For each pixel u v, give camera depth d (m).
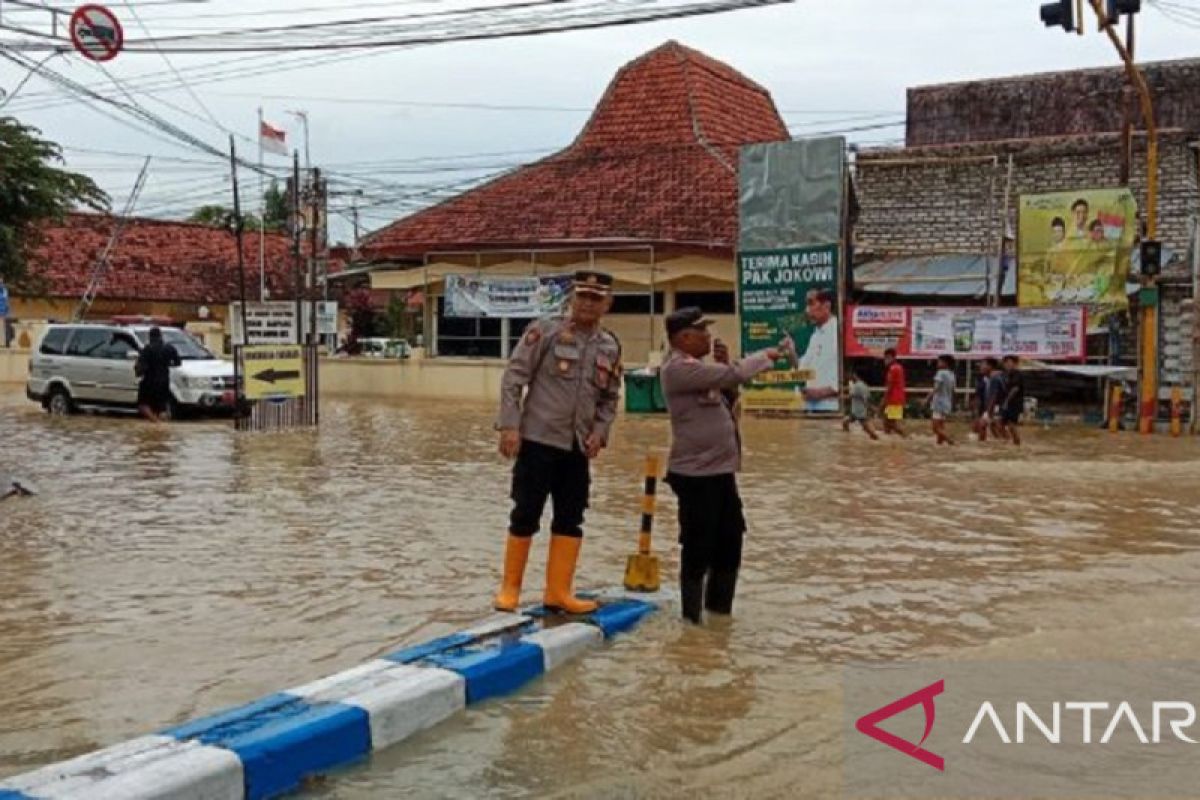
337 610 7.33
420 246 32.59
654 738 5.09
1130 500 12.78
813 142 26.08
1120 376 23.52
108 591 7.85
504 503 12.03
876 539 10.12
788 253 26.27
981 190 28.17
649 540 7.70
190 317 45.97
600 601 7.20
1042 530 10.69
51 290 42.22
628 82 36.41
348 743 4.80
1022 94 32.75
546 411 6.80
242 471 14.69
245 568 8.61
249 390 19.94
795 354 7.09
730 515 7.15
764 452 18.22
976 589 8.10
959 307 25.47
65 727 5.20
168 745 4.48
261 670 6.05
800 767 4.77
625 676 5.97
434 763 4.80
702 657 6.33
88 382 24.12
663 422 24.30
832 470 15.66
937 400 20.00
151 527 10.41
